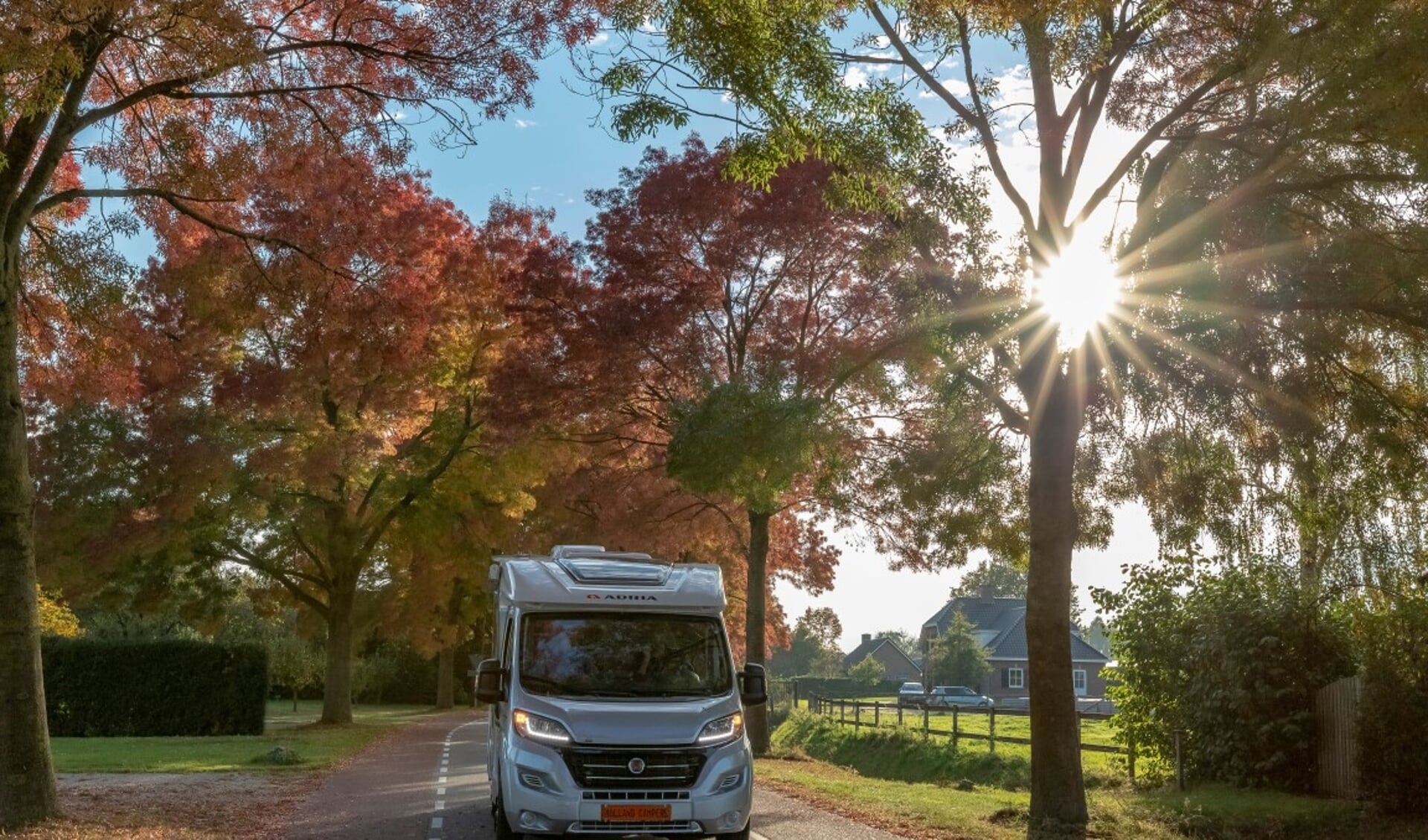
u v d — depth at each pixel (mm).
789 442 15797
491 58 14156
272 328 30703
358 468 31297
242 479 32094
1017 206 14531
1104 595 20969
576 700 11461
